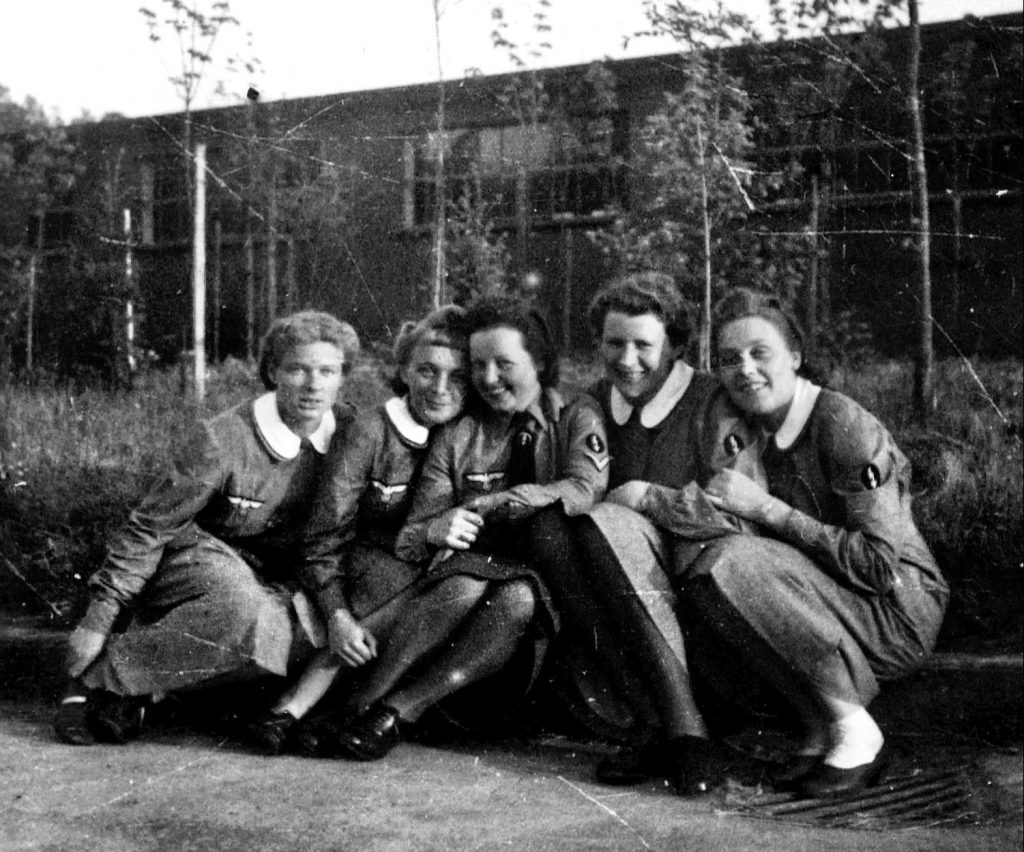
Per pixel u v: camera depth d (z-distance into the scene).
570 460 2.72
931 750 2.66
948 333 3.08
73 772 2.49
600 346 2.82
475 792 2.40
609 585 2.52
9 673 3.14
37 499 3.36
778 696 2.62
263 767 2.54
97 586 2.77
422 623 2.59
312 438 2.85
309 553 2.75
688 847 2.10
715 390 2.74
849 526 2.56
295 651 2.69
